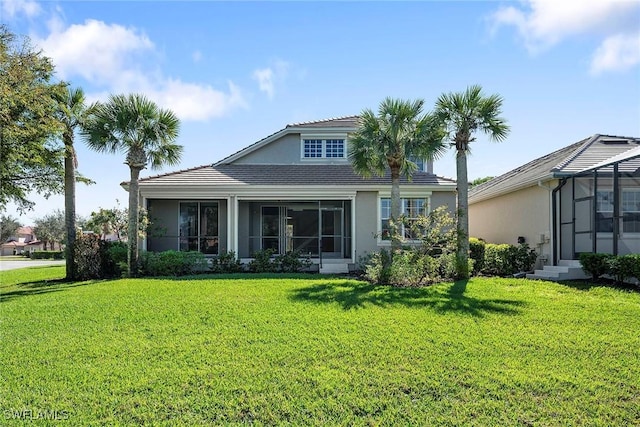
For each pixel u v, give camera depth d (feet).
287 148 62.64
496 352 19.84
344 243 61.98
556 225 46.88
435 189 55.16
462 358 19.03
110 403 14.73
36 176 55.88
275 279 42.93
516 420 13.53
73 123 51.93
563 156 51.88
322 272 53.42
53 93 47.60
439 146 44.19
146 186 53.67
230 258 52.03
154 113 47.11
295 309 28.55
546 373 17.28
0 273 64.34
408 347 20.52
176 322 25.52
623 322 25.17
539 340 21.61
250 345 20.98
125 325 24.95
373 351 19.93
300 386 16.07
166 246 58.08
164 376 17.02
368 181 56.13
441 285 38.06
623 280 37.01
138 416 13.83
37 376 17.08
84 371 17.58
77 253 50.34
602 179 45.55
